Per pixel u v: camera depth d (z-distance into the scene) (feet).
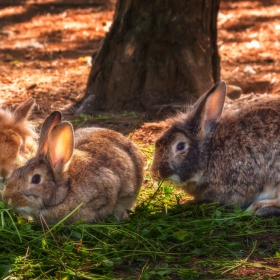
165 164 37.96
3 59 77.51
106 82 57.88
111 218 35.50
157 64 56.70
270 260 32.45
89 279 30.01
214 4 57.72
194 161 38.04
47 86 64.69
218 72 59.26
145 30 56.75
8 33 91.50
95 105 57.41
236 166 37.86
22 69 72.33
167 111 55.47
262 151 37.65
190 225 35.55
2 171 37.22
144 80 57.00
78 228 33.91
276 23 96.89
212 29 58.23
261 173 37.68
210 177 38.24
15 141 38.73
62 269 30.96
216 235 34.96
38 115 55.67
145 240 33.27
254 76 68.69
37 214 34.12
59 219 34.42
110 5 109.70
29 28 94.94
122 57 57.00
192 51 56.75
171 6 56.49
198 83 56.34
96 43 86.99
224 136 38.22
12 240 33.17
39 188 33.65
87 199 34.47
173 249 33.35
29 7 106.83
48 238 33.50
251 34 90.38
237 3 110.42
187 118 38.63
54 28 95.04
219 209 37.76
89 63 74.69
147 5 56.65
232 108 47.96
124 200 36.58
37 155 34.47
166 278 30.50
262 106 38.96
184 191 39.99
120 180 35.88
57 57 78.89
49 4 108.99
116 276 30.89
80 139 37.29
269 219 36.47
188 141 38.04
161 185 40.73
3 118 40.91
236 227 35.73
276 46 83.61
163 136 38.40
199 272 31.04
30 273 30.37
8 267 30.58
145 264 31.68
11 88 63.72
